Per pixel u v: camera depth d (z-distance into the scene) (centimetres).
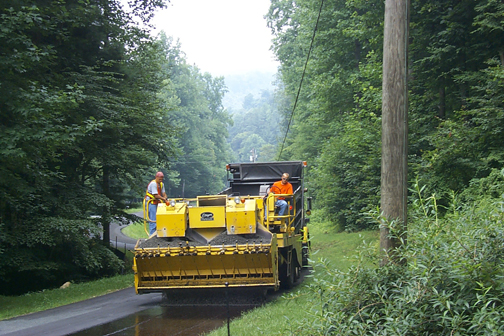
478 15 1568
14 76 1417
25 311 1141
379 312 564
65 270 2023
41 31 1691
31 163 1427
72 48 2056
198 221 1058
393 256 615
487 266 521
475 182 1405
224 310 1005
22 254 1717
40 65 1587
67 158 2103
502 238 543
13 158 1320
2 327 935
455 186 1517
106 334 827
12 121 1388
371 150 1931
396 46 783
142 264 1033
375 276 588
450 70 1805
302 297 992
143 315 992
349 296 579
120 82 2280
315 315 555
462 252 544
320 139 4181
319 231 3112
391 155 769
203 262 1020
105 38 2166
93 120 1560
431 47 1786
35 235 1636
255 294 1075
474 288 501
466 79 1662
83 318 998
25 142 1370
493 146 1448
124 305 1154
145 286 1035
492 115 1408
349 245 2038
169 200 1100
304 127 4497
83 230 1888
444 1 1805
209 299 1095
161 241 1052
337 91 2745
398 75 778
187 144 9219
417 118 1859
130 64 2330
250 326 772
